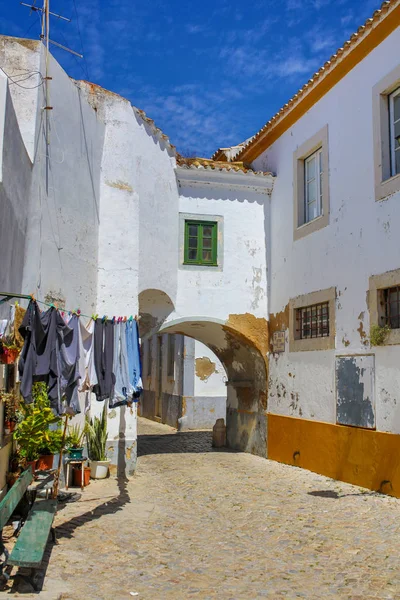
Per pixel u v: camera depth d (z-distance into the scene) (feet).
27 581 15.80
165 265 41.27
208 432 65.41
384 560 18.97
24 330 19.63
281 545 21.11
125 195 37.73
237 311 43.73
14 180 24.00
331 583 16.97
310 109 39.65
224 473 37.58
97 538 21.61
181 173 43.27
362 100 33.58
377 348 30.76
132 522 24.38
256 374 46.37
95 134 36.35
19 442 26.20
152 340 88.38
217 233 43.93
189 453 48.16
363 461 31.32
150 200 39.93
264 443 44.29
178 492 31.40
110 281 36.76
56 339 21.04
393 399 29.22
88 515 25.30
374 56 32.55
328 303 36.27
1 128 21.61
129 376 27.50
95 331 25.38
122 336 27.35
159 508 27.35
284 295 42.24
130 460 36.65
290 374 40.63
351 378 33.01
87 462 34.99
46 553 19.30
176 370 71.61
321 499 28.84
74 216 33.09
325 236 36.86
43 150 29.12
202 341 51.08
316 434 36.47
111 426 36.70
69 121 32.50
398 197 29.84
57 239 30.81
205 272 43.34
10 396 24.09
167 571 18.12
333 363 35.04
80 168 33.99
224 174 44.09
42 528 17.80
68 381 22.18
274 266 44.24
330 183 36.55
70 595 15.58
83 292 34.35
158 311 42.09
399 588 16.38
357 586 16.63
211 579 17.39
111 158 37.60
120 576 17.48
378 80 32.12
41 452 27.81
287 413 40.88
